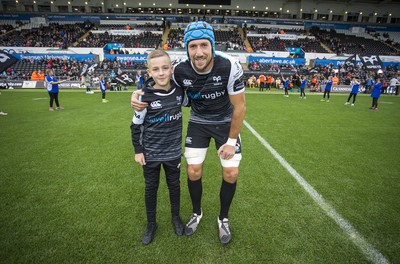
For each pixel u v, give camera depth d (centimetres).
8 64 864
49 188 289
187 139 207
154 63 170
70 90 1587
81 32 2917
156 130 190
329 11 3478
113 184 301
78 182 305
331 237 210
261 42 2844
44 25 3048
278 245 201
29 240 202
